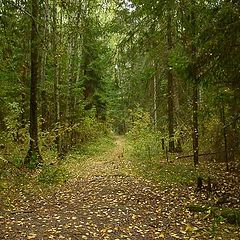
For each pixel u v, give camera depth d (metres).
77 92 26.62
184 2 11.30
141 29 15.01
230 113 11.99
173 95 18.28
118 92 39.38
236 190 11.46
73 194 11.76
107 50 28.19
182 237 7.54
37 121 17.06
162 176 14.27
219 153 16.25
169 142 20.48
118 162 20.23
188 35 11.26
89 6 23.67
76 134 27.95
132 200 10.87
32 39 15.58
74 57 25.41
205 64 9.08
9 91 19.97
